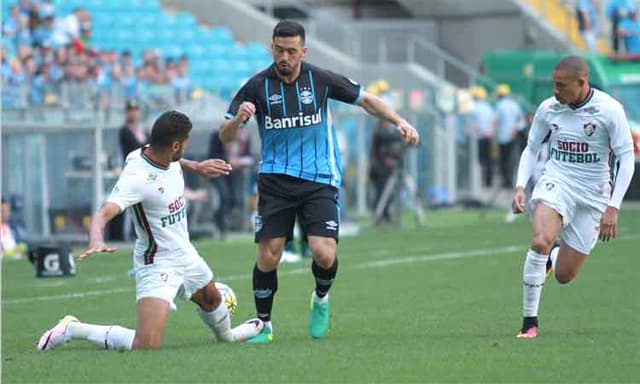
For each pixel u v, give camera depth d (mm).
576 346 35062
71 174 77250
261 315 37406
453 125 102312
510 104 101062
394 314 44219
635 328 39281
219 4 117188
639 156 103875
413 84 116750
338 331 39938
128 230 77062
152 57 94750
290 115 36062
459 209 102250
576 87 36000
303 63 36562
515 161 101375
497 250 69250
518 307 45625
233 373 31078
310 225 36281
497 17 130250
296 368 31750
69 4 104562
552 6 132625
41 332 41750
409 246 72562
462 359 32938
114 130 78312
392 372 31141
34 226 77125
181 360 32938
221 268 62031
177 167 35031
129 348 35062
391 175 85875
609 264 60438
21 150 76375
